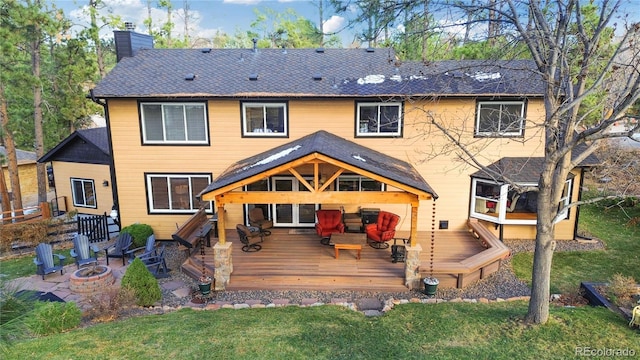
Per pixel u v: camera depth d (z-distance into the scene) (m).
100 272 11.14
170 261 12.90
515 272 11.74
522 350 6.84
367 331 7.91
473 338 7.39
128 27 16.48
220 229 10.62
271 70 14.71
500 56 8.66
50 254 11.79
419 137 13.88
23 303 4.38
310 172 14.19
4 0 15.16
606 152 12.22
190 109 13.88
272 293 10.45
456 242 13.30
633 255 12.95
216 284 10.68
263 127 14.05
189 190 14.50
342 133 13.99
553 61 7.25
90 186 19.08
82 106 20.97
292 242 13.33
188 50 16.33
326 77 14.20
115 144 14.08
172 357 6.87
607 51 8.09
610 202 18.30
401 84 13.59
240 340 7.50
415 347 7.17
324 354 6.99
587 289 9.46
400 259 11.62
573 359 6.50
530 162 13.65
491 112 13.64
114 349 7.13
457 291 10.54
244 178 10.00
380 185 14.27
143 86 13.62
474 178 14.05
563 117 7.66
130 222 14.75
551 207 7.52
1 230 14.25
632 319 7.48
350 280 10.78
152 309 9.51
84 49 21.45
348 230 13.56
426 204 14.44
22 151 26.44
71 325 8.32
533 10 7.37
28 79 17.03
